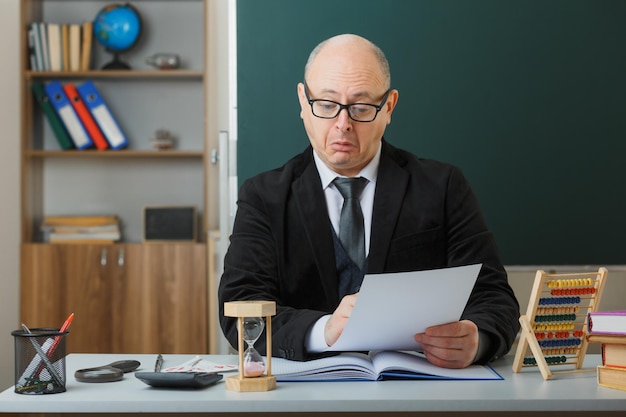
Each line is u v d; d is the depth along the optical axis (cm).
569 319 162
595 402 135
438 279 142
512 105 309
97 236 430
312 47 303
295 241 191
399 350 167
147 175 460
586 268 310
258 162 302
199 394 138
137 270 418
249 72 303
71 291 417
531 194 309
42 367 139
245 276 184
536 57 309
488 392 139
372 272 188
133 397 135
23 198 429
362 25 304
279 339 161
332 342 155
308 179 193
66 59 438
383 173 193
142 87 456
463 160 308
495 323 167
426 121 307
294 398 133
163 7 455
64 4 453
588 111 310
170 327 417
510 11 308
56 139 455
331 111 178
